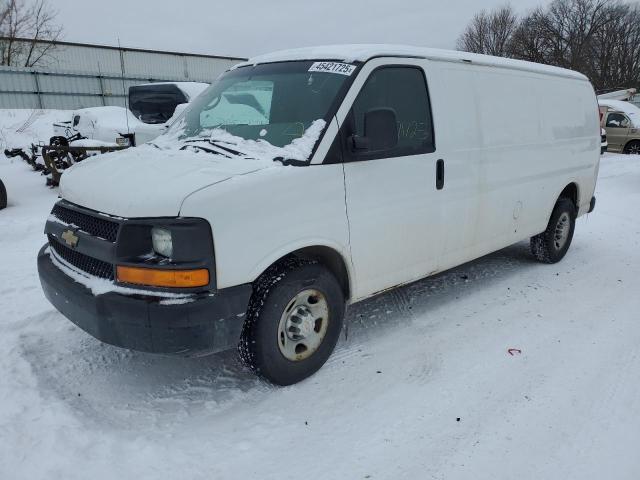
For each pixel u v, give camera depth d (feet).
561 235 19.97
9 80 85.61
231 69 14.60
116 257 9.39
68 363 11.92
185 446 9.16
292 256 11.01
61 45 101.35
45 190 35.22
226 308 9.55
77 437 9.16
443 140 13.48
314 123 11.16
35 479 8.24
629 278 18.33
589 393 10.96
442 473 8.64
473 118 14.48
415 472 8.66
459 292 16.67
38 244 22.12
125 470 8.50
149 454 8.87
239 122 12.40
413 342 13.16
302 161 10.68
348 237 11.47
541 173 17.61
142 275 9.28
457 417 10.11
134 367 11.81
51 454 8.75
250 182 9.79
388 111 11.16
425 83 13.23
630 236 24.50
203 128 12.86
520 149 16.38
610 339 13.42
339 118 11.20
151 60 109.19
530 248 19.92
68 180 11.66
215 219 9.29
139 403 10.46
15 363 11.69
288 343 10.88
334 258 11.66
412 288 16.97
